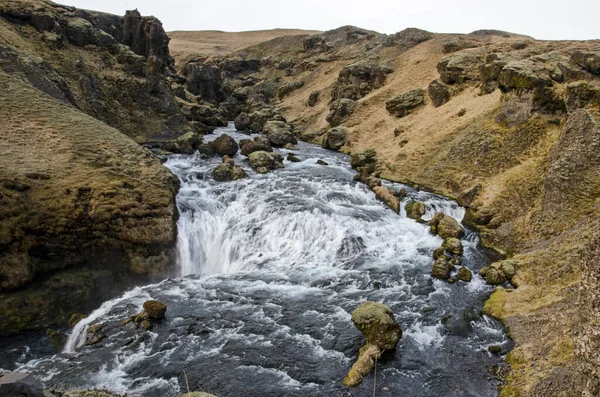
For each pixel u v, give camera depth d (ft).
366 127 160.97
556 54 115.55
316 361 44.06
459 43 187.93
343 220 79.71
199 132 164.14
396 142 134.82
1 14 124.88
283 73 305.94
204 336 48.32
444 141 115.96
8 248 53.88
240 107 253.65
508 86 102.68
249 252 74.59
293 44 347.36
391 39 234.79
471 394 39.88
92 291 59.93
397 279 63.05
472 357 45.44
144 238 66.85
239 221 80.23
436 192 101.71
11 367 45.11
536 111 96.53
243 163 116.78
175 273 70.23
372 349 44.04
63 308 56.54
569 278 54.34
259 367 42.98
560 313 47.62
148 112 141.08
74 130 84.28
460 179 99.71
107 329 49.98
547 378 38.42
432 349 46.70
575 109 84.64
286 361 43.96
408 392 39.91
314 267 67.92
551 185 73.61
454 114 128.26
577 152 73.51
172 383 40.50
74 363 43.80
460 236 78.64
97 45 144.56
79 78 125.18
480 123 109.70
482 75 132.57
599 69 88.63
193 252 75.00
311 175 110.73
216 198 87.40
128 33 196.44
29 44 121.90
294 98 252.01
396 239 77.56
